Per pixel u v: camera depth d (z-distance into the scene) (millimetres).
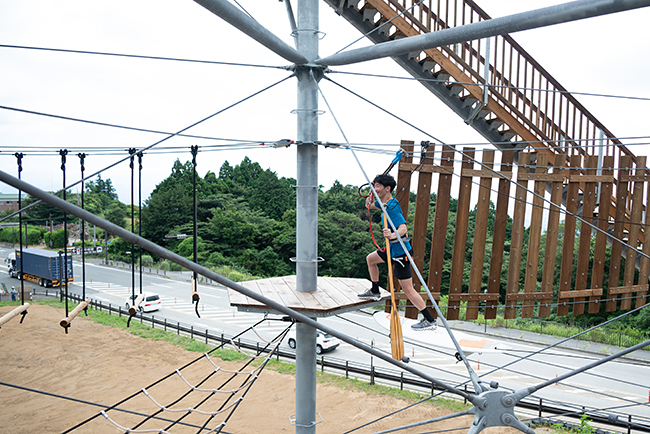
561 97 9695
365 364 20203
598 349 24688
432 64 9344
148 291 37406
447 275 41938
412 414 15320
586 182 8148
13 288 31078
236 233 55781
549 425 14250
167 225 58875
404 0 8961
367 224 49656
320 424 14758
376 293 4879
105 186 99812
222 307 32125
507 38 9250
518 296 7688
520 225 7477
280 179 66750
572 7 2369
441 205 6746
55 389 17875
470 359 21859
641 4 2145
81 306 5168
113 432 14805
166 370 19562
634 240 8875
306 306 4441
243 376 18766
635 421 15422
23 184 2053
